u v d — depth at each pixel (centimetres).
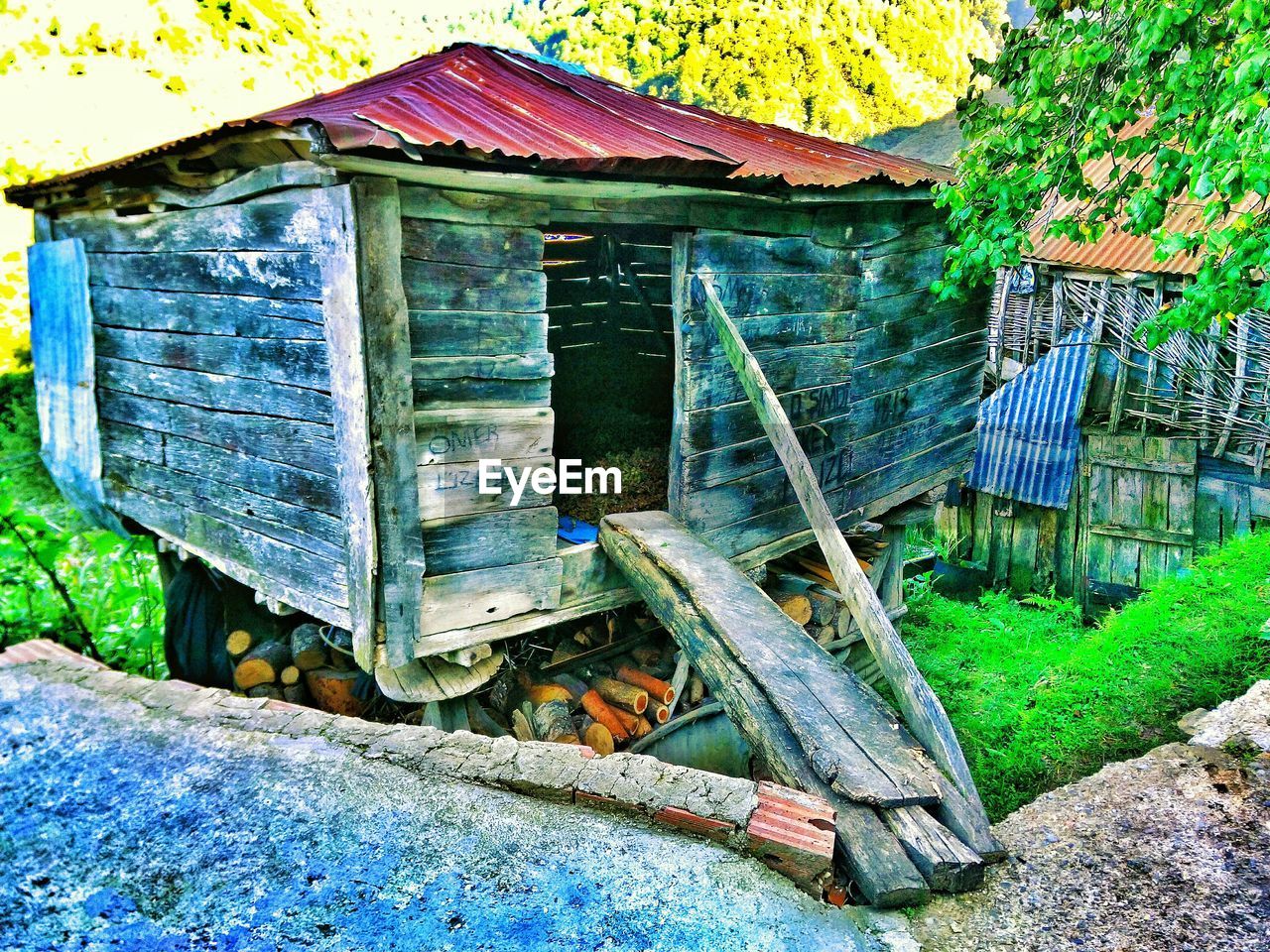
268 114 311
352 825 291
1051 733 471
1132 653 548
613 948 239
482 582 373
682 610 381
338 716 370
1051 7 495
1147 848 305
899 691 343
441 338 340
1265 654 486
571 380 745
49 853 283
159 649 588
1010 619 963
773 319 470
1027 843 313
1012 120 496
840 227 505
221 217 379
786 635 366
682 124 472
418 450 341
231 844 284
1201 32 412
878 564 691
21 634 550
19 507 575
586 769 318
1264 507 977
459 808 300
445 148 283
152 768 331
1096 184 1084
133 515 505
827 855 271
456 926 246
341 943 240
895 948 254
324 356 338
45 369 559
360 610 347
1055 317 1123
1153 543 1073
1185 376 1016
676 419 438
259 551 413
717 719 519
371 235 309
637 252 710
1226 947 256
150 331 451
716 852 281
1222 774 348
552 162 308
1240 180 352
